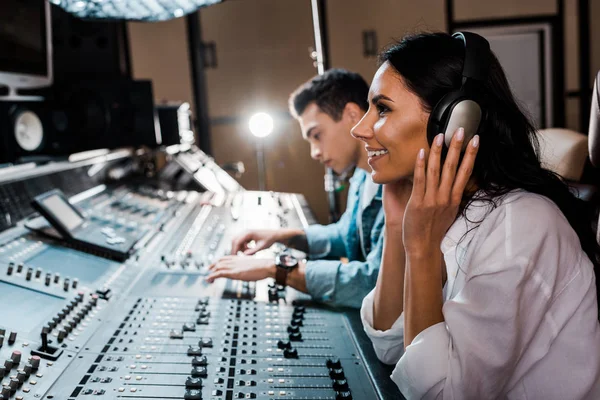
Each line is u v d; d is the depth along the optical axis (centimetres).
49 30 252
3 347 104
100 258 170
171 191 317
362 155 186
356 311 139
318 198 562
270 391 96
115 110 282
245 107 559
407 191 115
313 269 144
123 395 93
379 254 145
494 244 86
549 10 571
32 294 130
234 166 395
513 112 97
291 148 560
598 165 114
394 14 557
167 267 170
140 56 544
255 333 122
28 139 232
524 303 84
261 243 192
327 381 101
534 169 97
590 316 89
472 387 84
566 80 581
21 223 176
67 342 112
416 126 93
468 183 99
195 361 105
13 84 228
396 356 108
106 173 283
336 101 185
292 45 555
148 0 163
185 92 553
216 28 551
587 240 99
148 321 126
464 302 86
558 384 88
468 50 91
